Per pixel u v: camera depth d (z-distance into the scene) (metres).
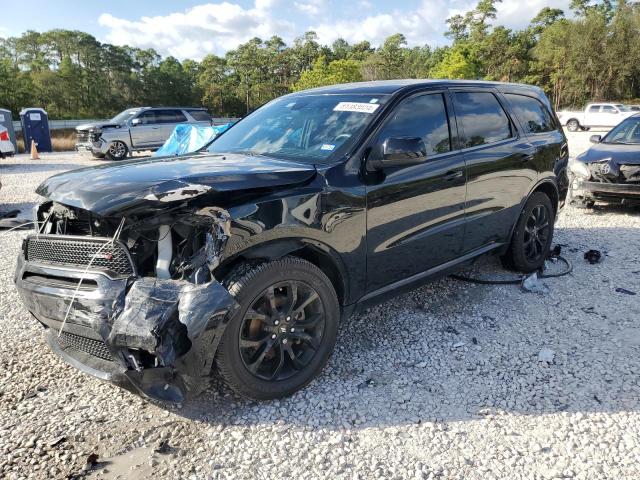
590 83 65.88
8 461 2.61
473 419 2.94
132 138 19.00
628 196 7.49
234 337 2.79
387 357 3.64
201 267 2.62
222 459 2.63
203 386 2.78
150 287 2.58
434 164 3.86
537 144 5.00
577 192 8.01
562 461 2.58
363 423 2.91
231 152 3.93
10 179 13.52
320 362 3.24
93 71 92.81
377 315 4.32
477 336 3.95
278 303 3.07
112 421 2.95
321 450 2.69
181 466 2.59
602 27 64.44
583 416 2.94
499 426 2.87
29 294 2.94
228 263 2.84
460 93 4.32
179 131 12.32
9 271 5.53
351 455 2.66
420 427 2.87
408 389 3.25
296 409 3.04
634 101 61.31
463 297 4.69
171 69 96.62
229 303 2.63
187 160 3.50
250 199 2.86
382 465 2.58
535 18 86.25
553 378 3.34
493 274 5.21
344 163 3.33
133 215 2.59
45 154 22.58
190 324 2.53
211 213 2.65
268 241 2.90
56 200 2.78
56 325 2.88
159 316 2.51
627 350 3.67
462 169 4.06
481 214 4.36
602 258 5.72
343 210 3.22
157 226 2.65
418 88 3.96
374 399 3.14
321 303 3.19
